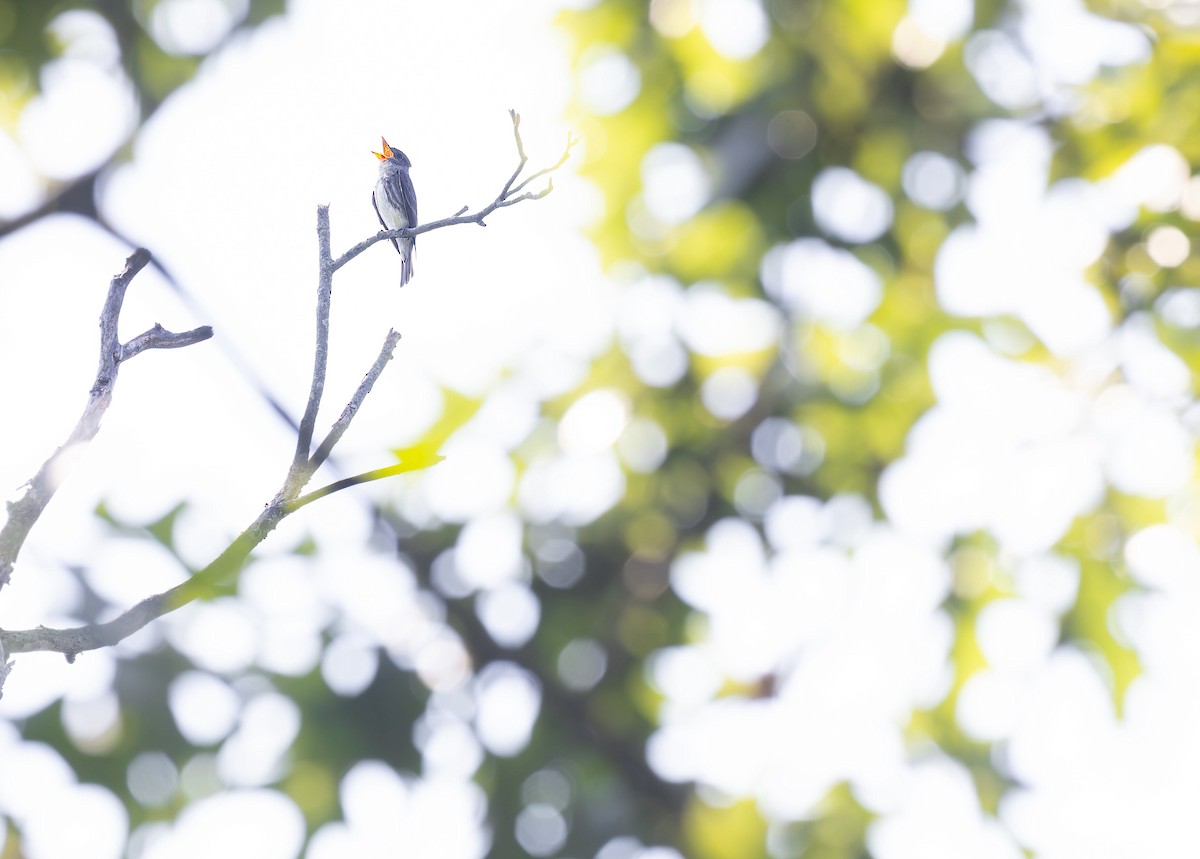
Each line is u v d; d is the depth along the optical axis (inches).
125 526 414.3
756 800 487.5
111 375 157.0
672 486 513.0
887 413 498.6
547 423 501.7
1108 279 459.2
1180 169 440.1
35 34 446.6
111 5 445.7
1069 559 474.3
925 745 481.7
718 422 515.5
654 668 502.3
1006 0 471.2
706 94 494.9
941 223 495.2
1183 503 463.8
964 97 486.3
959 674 482.6
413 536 481.4
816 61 486.3
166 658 436.5
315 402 156.1
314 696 455.2
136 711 431.2
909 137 492.1
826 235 499.8
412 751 462.3
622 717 497.0
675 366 514.9
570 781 489.1
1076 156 464.4
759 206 501.4
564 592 503.8
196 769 436.8
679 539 513.3
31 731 420.8
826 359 506.6
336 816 445.4
